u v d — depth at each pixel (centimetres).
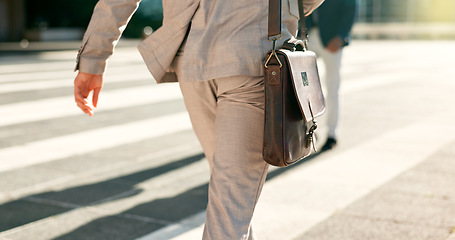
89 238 304
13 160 480
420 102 841
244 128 184
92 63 206
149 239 303
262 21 183
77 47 2634
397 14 4150
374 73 1325
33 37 3469
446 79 1195
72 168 455
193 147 539
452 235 304
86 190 394
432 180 414
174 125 655
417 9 4116
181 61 196
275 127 175
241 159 183
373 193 382
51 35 3491
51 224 325
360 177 423
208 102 197
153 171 448
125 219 335
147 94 933
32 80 1140
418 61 1742
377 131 609
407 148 523
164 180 423
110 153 510
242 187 185
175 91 975
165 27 196
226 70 181
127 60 1769
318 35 505
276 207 353
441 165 458
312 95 190
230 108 186
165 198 377
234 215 182
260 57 181
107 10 200
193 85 193
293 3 197
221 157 185
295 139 180
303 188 395
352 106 798
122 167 460
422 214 339
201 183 415
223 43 183
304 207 353
